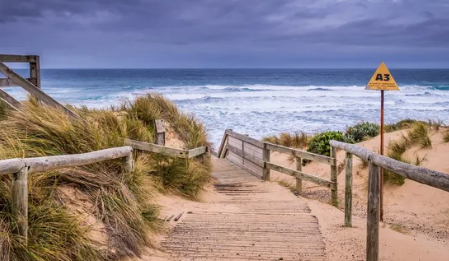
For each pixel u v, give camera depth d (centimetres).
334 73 13950
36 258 320
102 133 581
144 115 919
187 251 450
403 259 430
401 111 3150
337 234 511
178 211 621
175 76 10481
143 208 511
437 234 593
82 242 367
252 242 480
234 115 2850
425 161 908
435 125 1159
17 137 458
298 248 460
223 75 11638
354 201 827
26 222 329
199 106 3338
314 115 2892
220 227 540
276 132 2217
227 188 894
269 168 970
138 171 550
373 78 646
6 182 364
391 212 738
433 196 772
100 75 10744
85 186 446
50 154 467
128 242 418
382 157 353
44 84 6612
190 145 896
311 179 825
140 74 11844
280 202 746
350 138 1324
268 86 6519
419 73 13850
